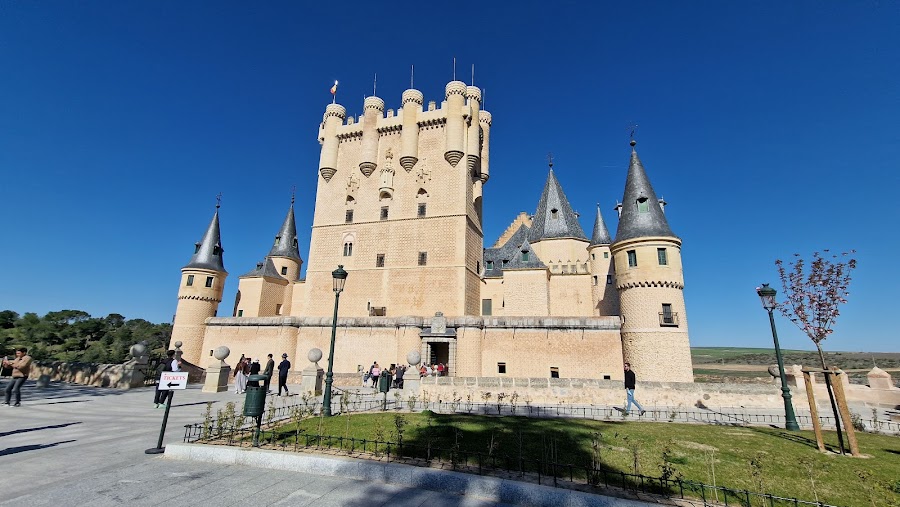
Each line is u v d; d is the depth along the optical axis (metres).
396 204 40.06
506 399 18.67
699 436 10.82
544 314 33.38
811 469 6.98
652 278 25.53
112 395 17.97
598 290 40.00
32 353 47.75
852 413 17.92
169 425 11.10
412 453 7.63
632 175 29.47
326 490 6.10
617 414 15.54
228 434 9.05
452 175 39.19
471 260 39.31
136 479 6.50
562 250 39.97
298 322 34.12
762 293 14.24
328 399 12.48
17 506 5.32
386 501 5.70
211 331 36.75
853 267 18.58
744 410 17.98
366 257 39.50
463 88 40.28
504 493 5.86
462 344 29.17
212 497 5.77
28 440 9.12
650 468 7.50
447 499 5.82
